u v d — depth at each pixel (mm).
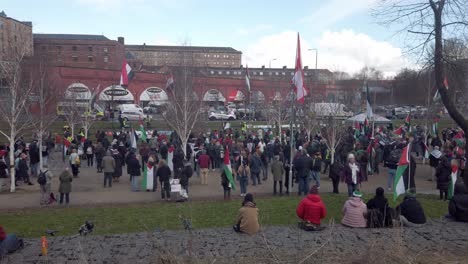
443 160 15070
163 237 9461
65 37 97312
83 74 53625
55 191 17297
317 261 7344
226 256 7992
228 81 62344
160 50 137125
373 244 7500
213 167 23609
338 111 29094
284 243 8836
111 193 17016
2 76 21359
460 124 11492
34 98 24703
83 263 7621
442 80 11477
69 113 34250
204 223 11875
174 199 15359
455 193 11352
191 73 31734
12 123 17641
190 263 7305
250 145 24125
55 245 9195
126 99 56781
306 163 16219
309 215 9945
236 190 17734
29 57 26688
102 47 89188
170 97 30672
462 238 9242
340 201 14633
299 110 32906
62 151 27750
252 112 50438
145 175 17609
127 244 9133
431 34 11391
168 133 35375
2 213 13414
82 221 12312
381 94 61375
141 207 14227
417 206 10234
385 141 25188
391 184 16859
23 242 9398
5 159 19828
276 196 16234
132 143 22703
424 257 7906
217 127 43094
